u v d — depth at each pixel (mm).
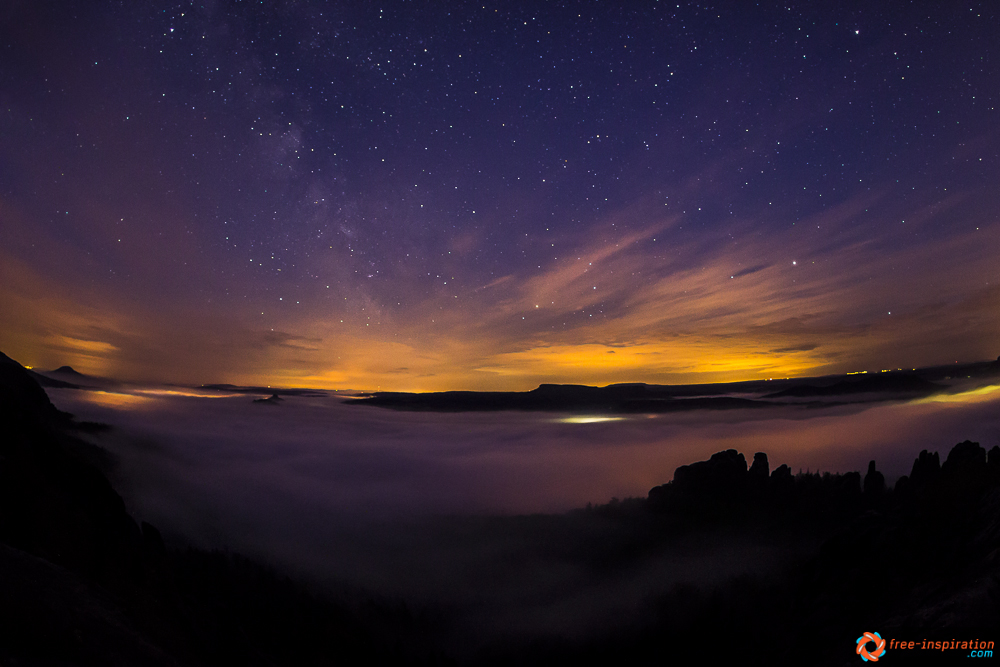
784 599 27812
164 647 10281
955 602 11773
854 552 24078
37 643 4664
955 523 20891
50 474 12633
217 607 17234
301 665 21688
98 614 5539
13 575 5379
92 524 12336
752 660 26188
